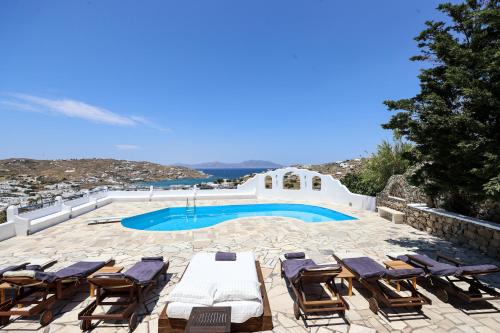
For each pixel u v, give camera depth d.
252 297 3.79
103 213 13.30
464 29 6.63
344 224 10.41
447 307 4.33
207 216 14.83
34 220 9.85
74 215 12.31
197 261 5.09
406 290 4.94
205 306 3.67
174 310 3.64
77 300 4.66
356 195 14.50
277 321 3.98
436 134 6.24
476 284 4.44
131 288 4.00
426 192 7.35
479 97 5.35
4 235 8.48
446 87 6.55
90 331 3.76
